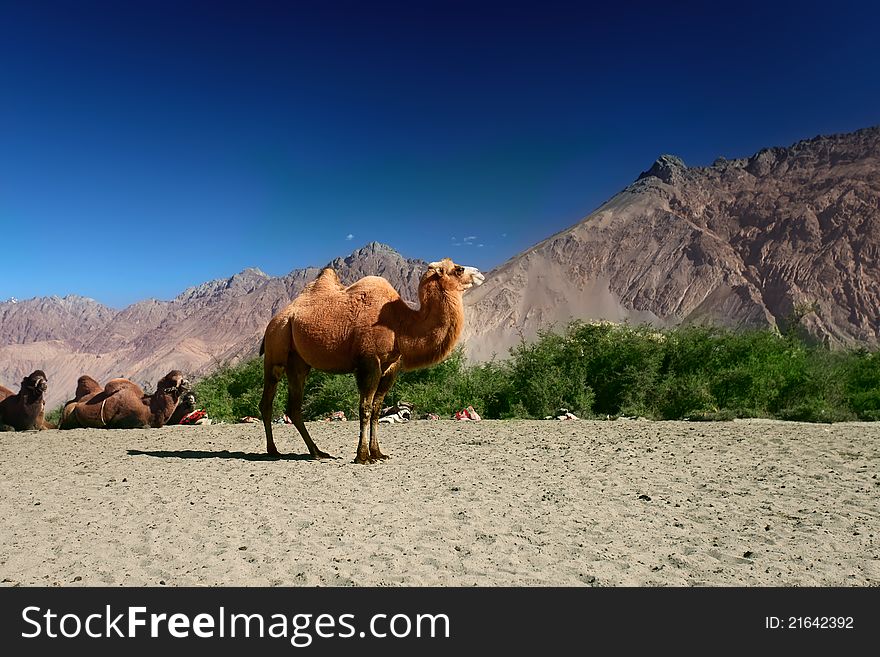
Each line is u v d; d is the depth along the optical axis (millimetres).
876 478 7758
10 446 11844
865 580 4574
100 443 12125
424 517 6121
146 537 5566
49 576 4730
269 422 10070
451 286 9094
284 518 6109
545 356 18828
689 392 17078
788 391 17328
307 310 9500
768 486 7375
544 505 6551
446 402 17562
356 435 12719
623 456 9461
